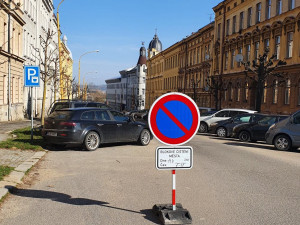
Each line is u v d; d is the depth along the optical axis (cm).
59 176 824
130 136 1443
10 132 1833
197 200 629
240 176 853
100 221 511
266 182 787
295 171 936
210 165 1012
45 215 536
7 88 3061
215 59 4584
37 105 4528
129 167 957
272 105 3081
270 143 1506
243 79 3712
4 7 929
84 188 710
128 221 511
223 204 605
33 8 4159
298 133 1425
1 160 973
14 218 521
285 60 2917
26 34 3762
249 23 3741
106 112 1374
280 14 3045
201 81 5162
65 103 1650
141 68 11338
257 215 546
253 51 3566
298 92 2723
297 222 515
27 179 777
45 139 1287
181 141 494
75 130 1244
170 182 774
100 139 1327
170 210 519
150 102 9144
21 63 3506
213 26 4691
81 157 1125
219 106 4356
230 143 1730
